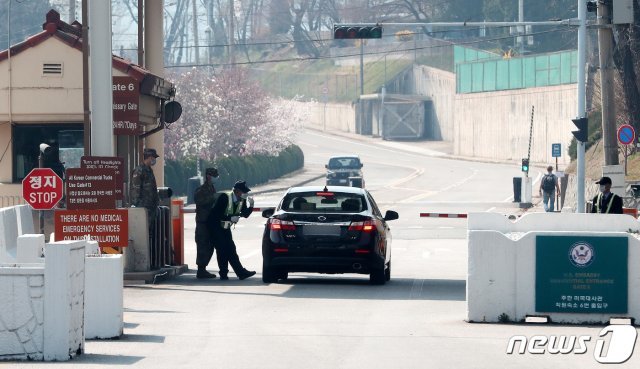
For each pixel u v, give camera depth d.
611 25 100.12
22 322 36.62
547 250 45.81
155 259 66.62
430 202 172.88
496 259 46.12
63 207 77.19
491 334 42.78
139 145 79.38
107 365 35.53
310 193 62.75
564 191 163.12
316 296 57.06
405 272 73.50
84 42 60.62
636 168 140.00
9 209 53.31
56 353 36.56
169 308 51.72
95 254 43.44
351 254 60.38
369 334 42.78
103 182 55.59
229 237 66.06
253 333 43.12
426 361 36.25
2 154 81.88
